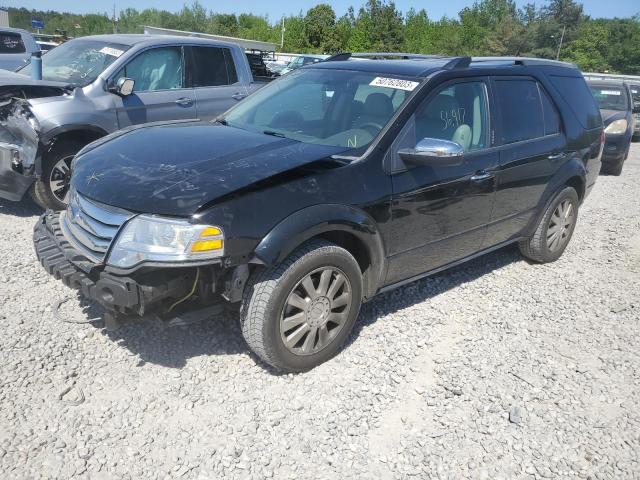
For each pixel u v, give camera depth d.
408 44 71.50
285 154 3.51
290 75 4.85
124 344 3.60
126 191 3.11
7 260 4.70
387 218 3.65
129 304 2.92
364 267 3.75
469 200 4.24
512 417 3.20
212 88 7.33
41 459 2.67
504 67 4.78
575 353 3.95
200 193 3.00
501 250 5.90
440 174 3.96
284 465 2.76
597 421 3.24
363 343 3.86
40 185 5.76
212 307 3.26
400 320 4.21
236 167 3.28
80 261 3.12
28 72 7.27
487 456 2.91
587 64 74.94
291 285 3.22
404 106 3.86
